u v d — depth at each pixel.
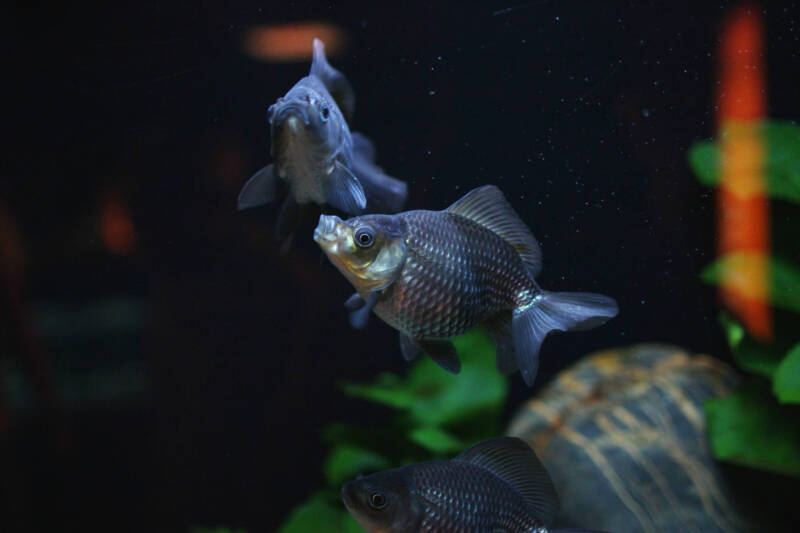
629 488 0.67
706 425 0.72
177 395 1.10
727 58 0.56
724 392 0.76
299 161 0.35
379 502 0.37
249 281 1.01
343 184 0.36
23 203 1.05
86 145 0.89
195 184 0.92
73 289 1.17
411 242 0.36
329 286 1.01
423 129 0.55
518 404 0.94
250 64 0.53
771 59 0.57
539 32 0.54
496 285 0.37
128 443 1.21
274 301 1.02
